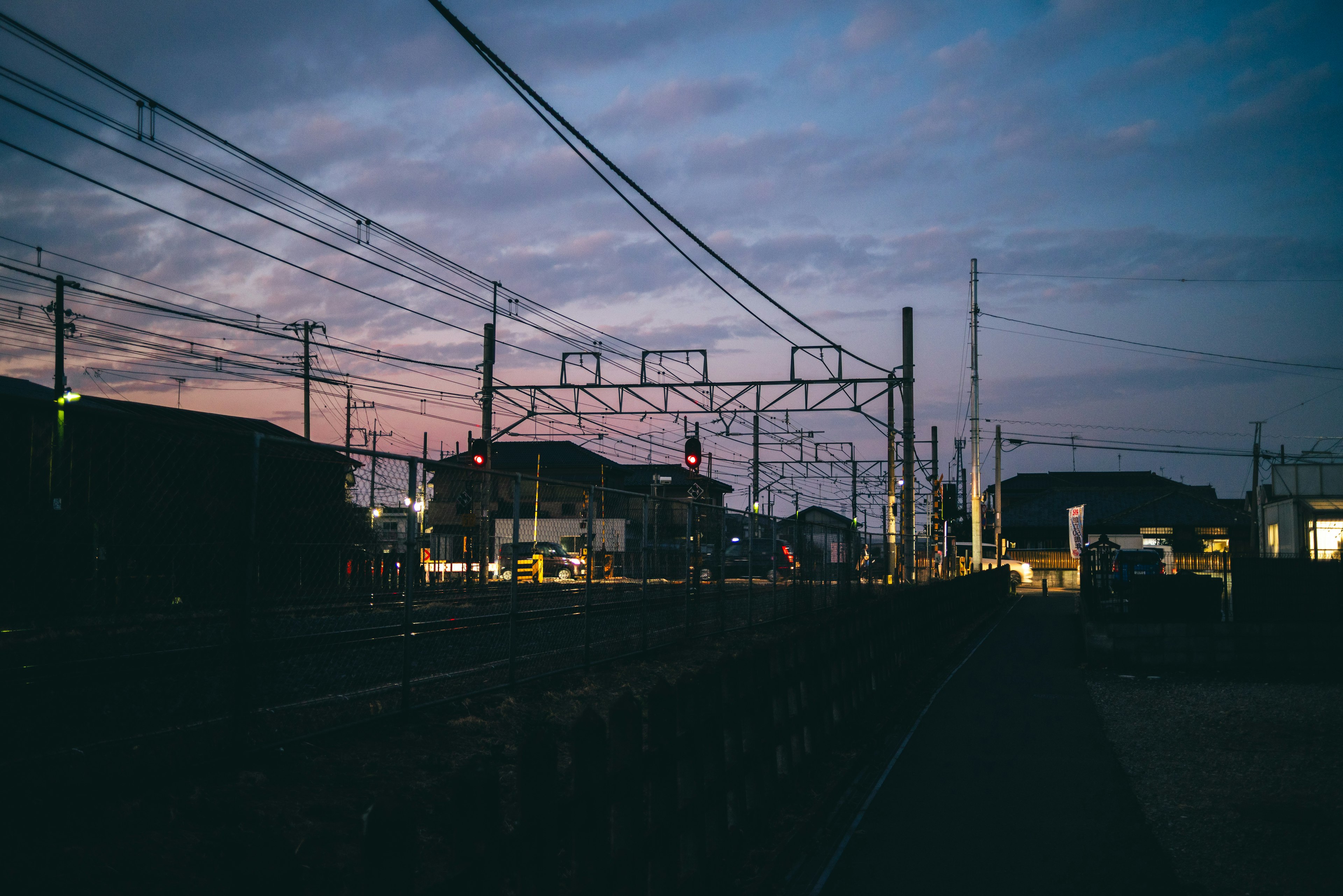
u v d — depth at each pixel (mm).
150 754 5191
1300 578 15336
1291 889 5176
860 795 7289
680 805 4305
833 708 8508
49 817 4340
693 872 4246
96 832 4301
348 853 4520
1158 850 5895
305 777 5703
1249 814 6660
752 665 5777
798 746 7000
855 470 48344
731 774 5203
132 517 5137
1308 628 14773
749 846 5438
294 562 6332
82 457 4852
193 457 5582
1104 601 22406
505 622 9359
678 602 15031
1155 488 66438
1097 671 15430
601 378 27766
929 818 6645
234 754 5645
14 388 26547
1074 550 33594
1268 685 13703
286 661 6391
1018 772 8094
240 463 5836
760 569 30172
